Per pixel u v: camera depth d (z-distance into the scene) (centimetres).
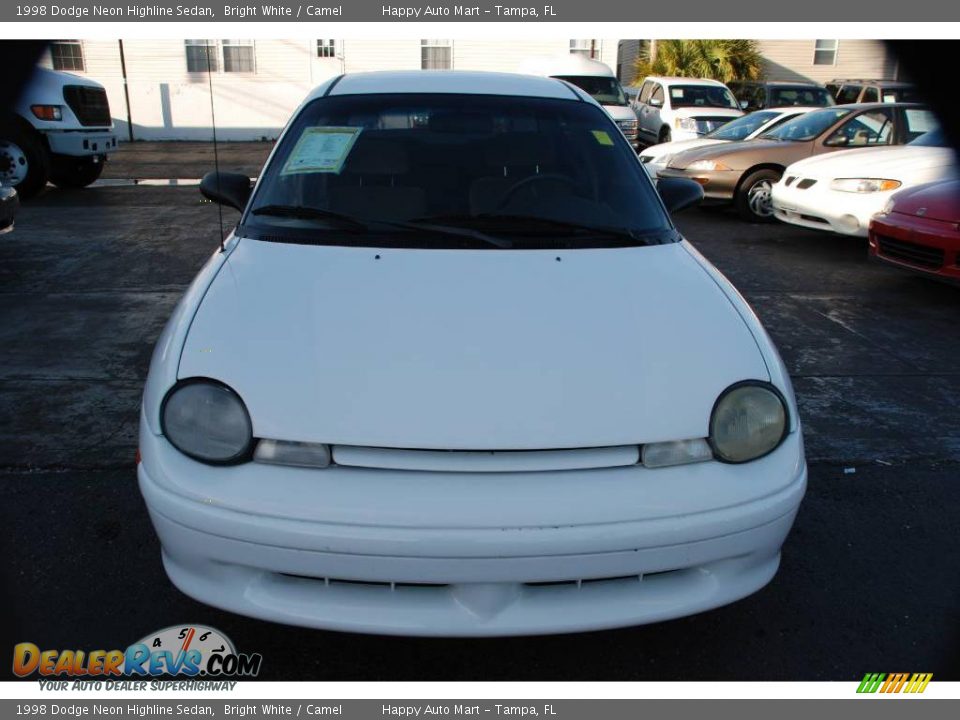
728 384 199
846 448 347
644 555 183
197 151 1645
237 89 1859
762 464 195
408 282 226
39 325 486
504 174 281
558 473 183
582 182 284
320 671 216
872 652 226
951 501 306
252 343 201
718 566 196
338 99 309
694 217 955
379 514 176
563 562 180
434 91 314
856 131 883
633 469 187
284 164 285
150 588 244
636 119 1410
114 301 538
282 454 183
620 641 230
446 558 177
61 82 984
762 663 221
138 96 1847
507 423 184
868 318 537
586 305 221
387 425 183
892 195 608
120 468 313
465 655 223
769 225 901
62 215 877
